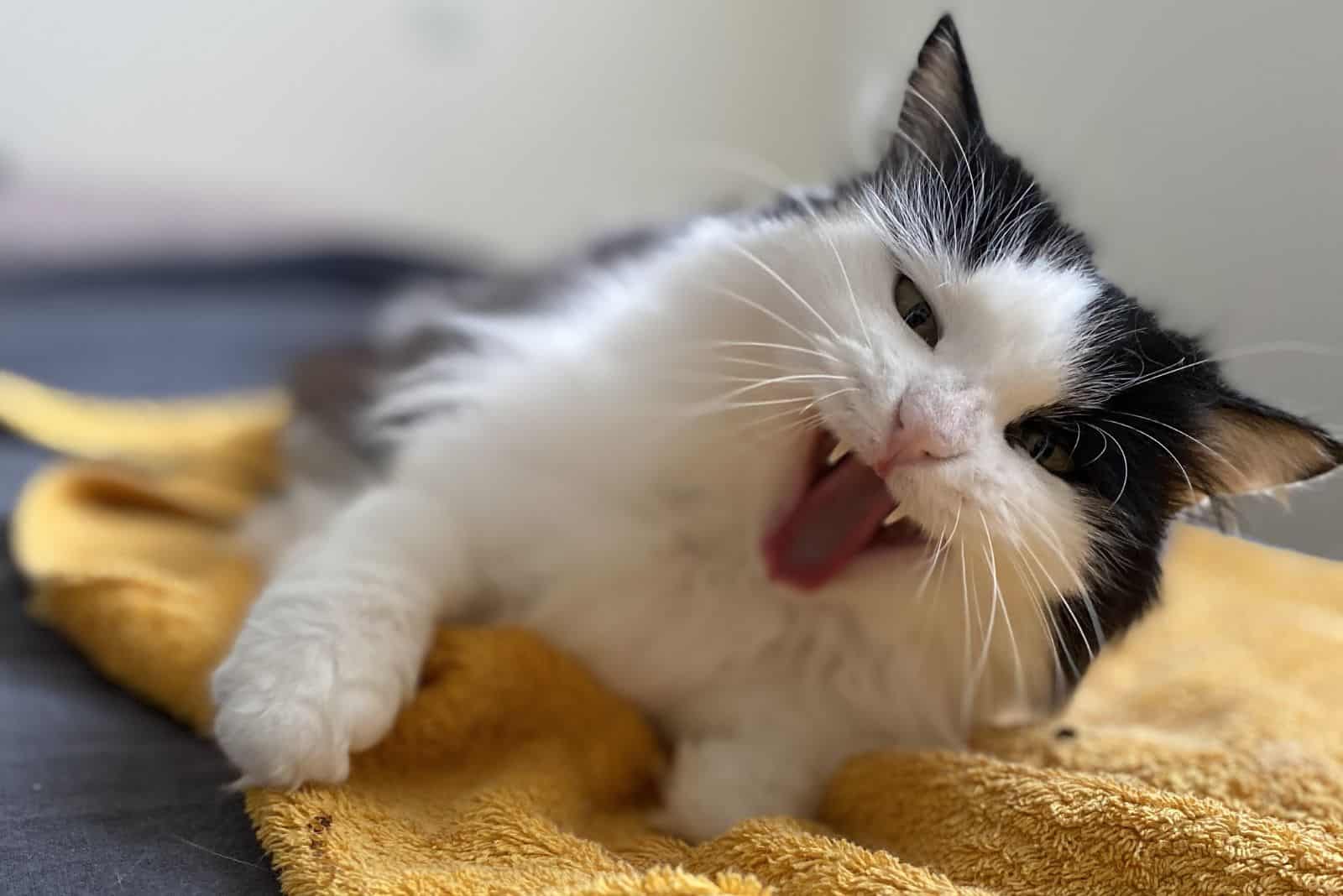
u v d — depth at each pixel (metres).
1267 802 0.30
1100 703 0.37
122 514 0.44
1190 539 0.41
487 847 0.28
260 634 0.30
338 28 0.86
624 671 0.35
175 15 0.82
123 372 0.62
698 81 0.83
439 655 0.32
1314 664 0.38
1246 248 0.40
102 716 0.33
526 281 0.48
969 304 0.32
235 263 0.82
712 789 0.33
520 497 0.35
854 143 0.47
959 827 0.30
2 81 0.79
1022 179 0.35
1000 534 0.32
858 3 0.68
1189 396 0.33
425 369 0.42
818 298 0.33
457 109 0.89
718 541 0.35
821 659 0.35
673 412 0.35
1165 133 0.43
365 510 0.34
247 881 0.27
